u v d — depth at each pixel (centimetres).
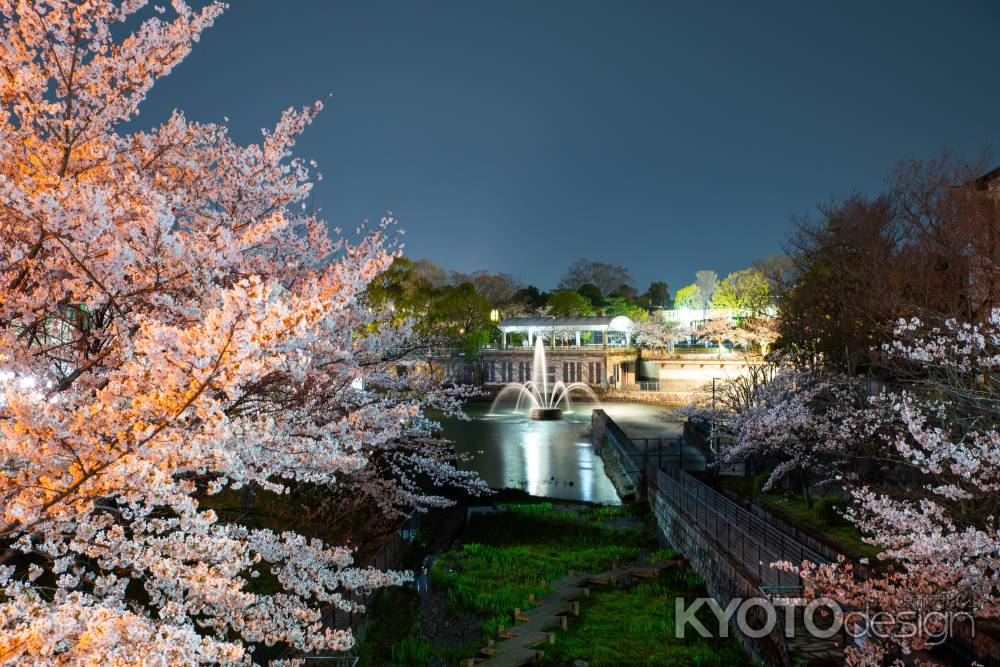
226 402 508
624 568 2102
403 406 906
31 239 627
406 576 825
